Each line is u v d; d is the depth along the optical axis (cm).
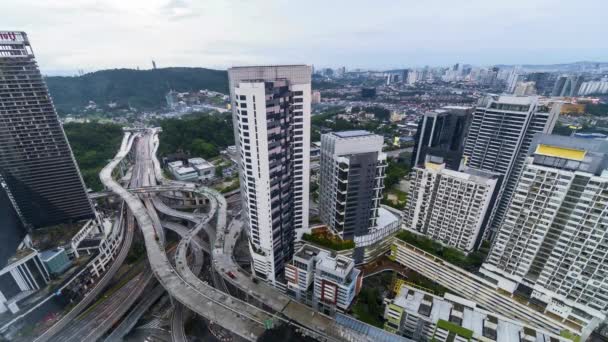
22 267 11581
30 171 14138
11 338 10981
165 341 11612
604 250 9156
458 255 13175
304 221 14762
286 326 10331
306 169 13775
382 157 13300
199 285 12288
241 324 10512
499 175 12775
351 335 10162
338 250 13812
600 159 8994
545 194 10006
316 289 11619
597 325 10438
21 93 13112
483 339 9112
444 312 10150
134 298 13188
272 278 12862
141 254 16775
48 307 11938
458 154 13550
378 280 14212
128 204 19225
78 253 14338
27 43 12962
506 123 16162
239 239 16562
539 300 11006
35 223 15100
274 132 10719
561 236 9962
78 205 15625
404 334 10688
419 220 14800
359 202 13575
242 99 9888
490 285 11931
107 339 11425
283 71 11850
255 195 11388
